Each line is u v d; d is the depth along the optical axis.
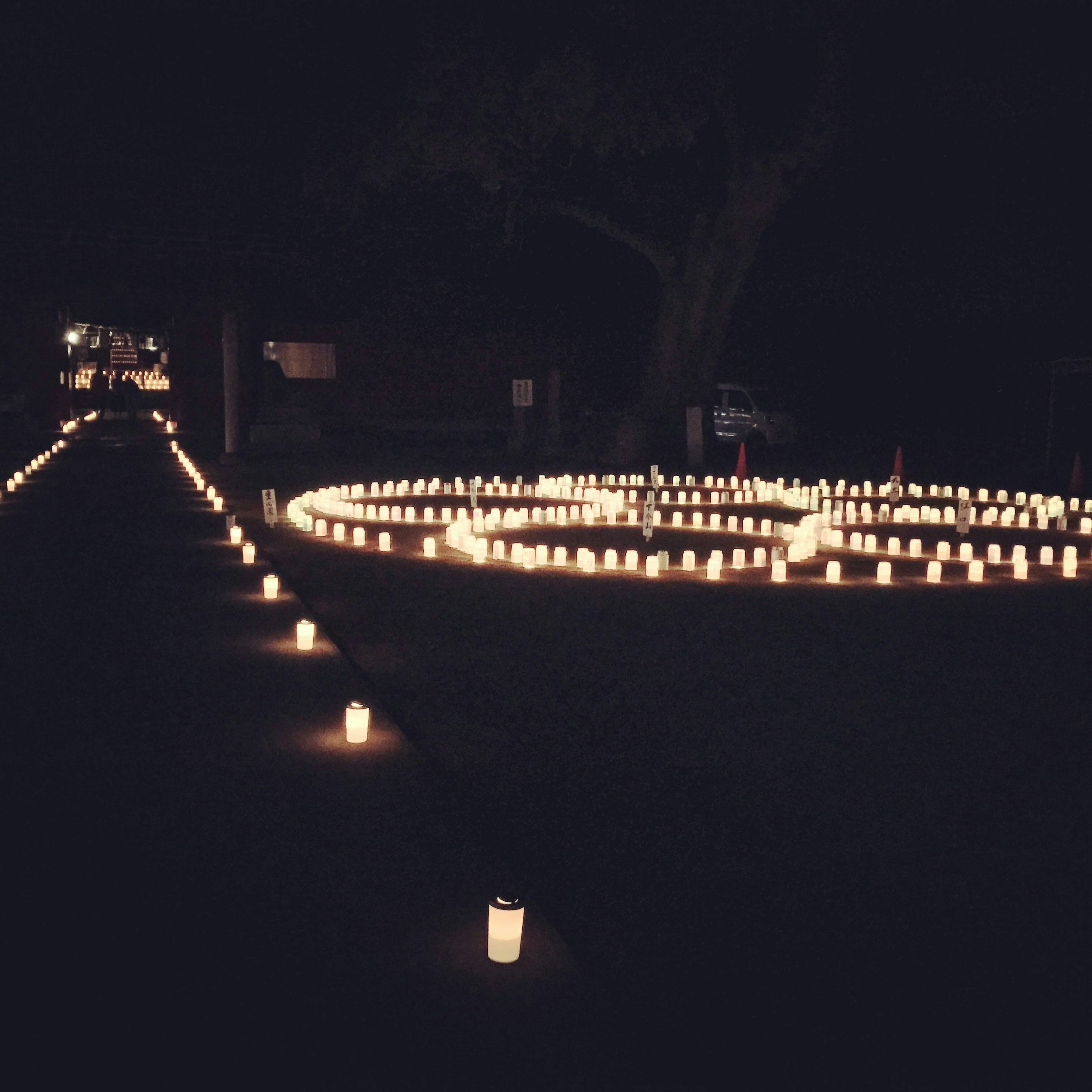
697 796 5.34
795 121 27.52
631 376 37.56
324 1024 3.11
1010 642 9.06
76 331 46.84
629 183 28.59
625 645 8.71
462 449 36.06
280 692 6.81
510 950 3.47
